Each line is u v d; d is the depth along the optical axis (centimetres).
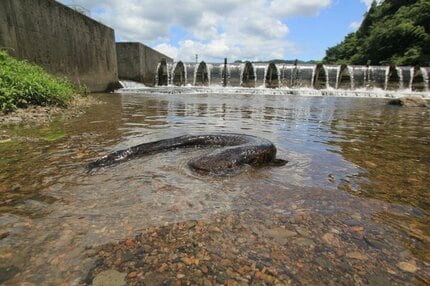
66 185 276
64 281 150
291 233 199
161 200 246
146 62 2481
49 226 202
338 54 6438
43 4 1194
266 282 153
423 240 197
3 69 776
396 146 475
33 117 661
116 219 212
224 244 184
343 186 289
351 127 669
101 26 1767
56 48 1298
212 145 430
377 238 197
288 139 503
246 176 309
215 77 2419
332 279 156
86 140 464
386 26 4419
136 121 667
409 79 2322
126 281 150
